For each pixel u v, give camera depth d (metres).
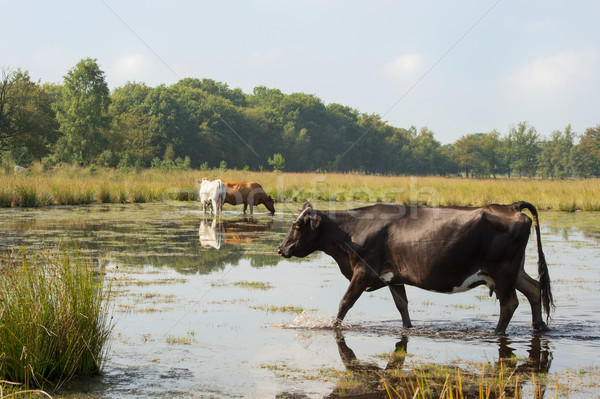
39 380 5.12
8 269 5.92
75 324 5.42
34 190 22.86
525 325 7.49
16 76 49.06
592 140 130.12
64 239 13.61
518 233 7.14
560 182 42.47
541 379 5.46
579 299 8.84
